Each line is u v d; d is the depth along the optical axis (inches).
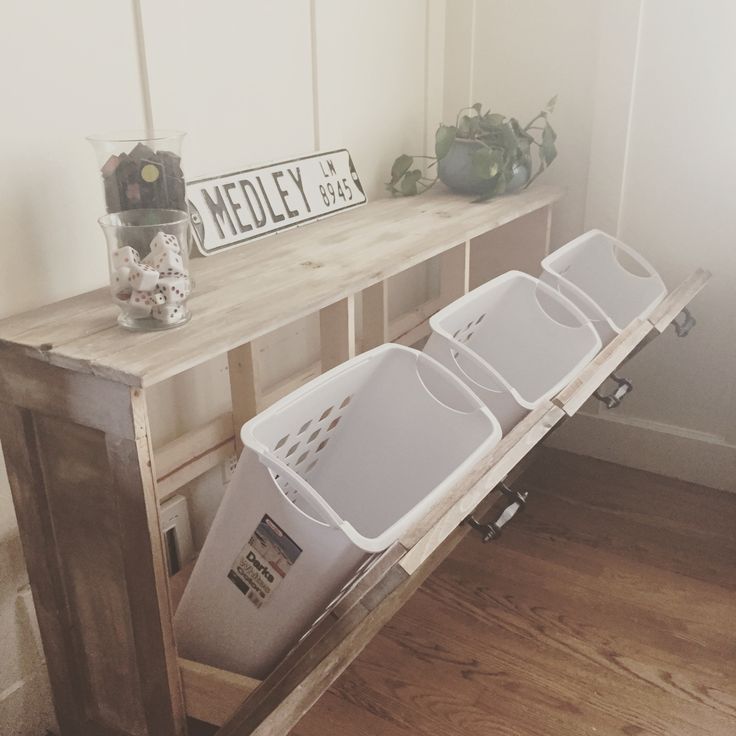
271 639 51.4
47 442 50.6
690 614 76.3
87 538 51.9
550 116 95.1
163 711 53.1
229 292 56.6
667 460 99.1
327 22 79.0
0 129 53.7
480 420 56.7
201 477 76.7
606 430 101.8
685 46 85.4
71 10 56.5
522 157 87.7
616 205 93.6
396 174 89.7
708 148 87.7
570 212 97.5
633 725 64.6
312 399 56.5
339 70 82.0
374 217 79.1
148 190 54.3
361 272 60.5
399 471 61.7
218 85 69.0
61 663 57.2
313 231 73.7
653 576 81.5
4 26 52.6
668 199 91.4
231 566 51.4
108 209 54.8
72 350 46.6
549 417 59.0
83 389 46.3
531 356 72.8
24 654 61.8
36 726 63.7
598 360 65.8
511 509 61.5
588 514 91.7
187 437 68.5
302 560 47.9
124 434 45.9
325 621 48.2
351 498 63.7
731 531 88.7
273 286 57.7
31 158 56.0
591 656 71.4
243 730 49.1
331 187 79.4
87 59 58.3
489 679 69.1
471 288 100.1
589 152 94.1
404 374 60.5
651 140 90.3
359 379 60.4
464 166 86.5
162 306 49.0
